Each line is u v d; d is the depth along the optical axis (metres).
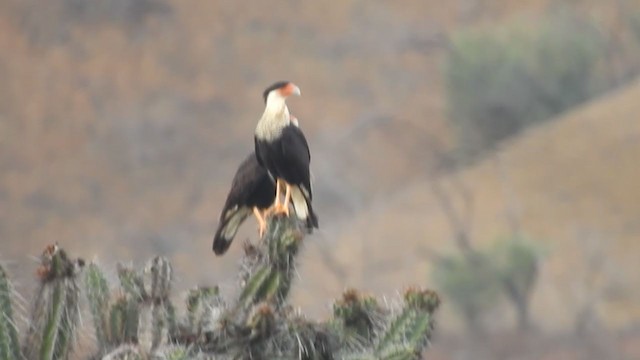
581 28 52.12
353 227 39.44
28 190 51.34
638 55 52.38
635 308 35.00
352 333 7.76
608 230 37.56
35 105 57.88
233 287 8.15
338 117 57.62
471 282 34.22
